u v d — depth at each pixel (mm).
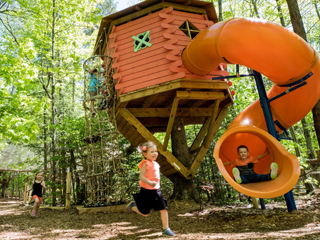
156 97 7652
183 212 5996
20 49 6059
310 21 14438
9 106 6043
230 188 8211
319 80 4363
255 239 2900
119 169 7375
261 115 5168
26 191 11266
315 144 15336
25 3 9984
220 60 5238
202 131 8953
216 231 3646
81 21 11055
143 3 7520
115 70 7523
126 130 8695
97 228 4602
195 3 7770
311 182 7242
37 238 3951
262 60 4180
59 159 9703
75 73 10758
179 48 6996
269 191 3609
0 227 5004
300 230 3223
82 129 10180
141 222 4973
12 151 20703
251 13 14086
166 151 7629
